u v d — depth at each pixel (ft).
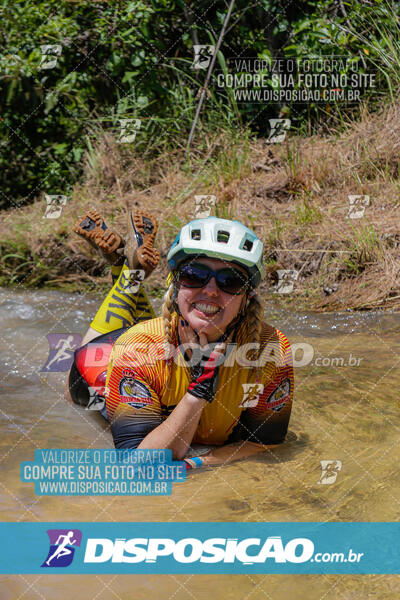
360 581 4.85
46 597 4.68
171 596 4.70
